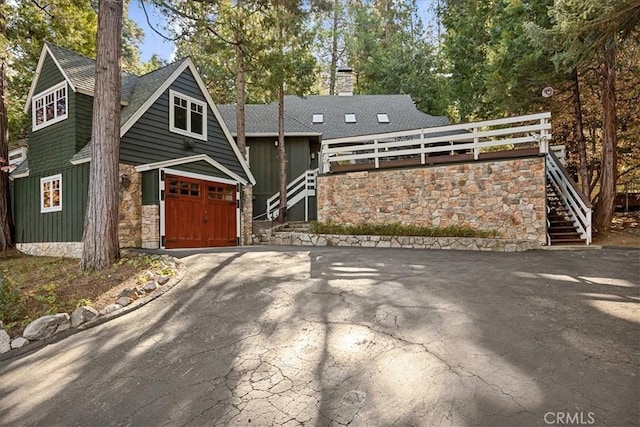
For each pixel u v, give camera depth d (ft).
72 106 32.19
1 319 14.25
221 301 15.56
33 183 36.29
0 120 36.83
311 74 46.50
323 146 40.37
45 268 24.22
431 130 35.63
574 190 32.24
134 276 18.95
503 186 31.89
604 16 22.65
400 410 7.75
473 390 8.27
